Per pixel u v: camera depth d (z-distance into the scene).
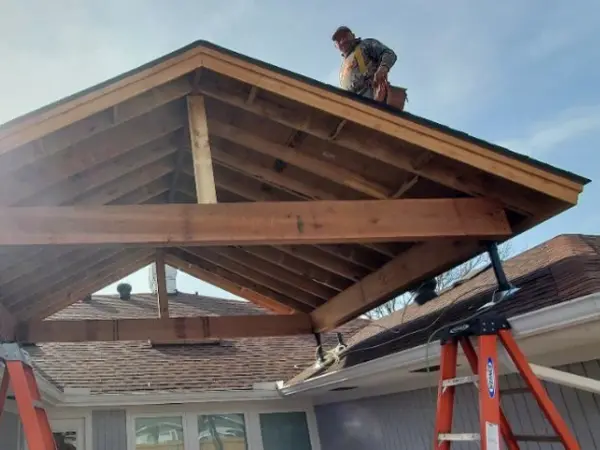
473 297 4.71
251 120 3.64
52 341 5.50
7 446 4.89
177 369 7.08
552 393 3.92
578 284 3.14
